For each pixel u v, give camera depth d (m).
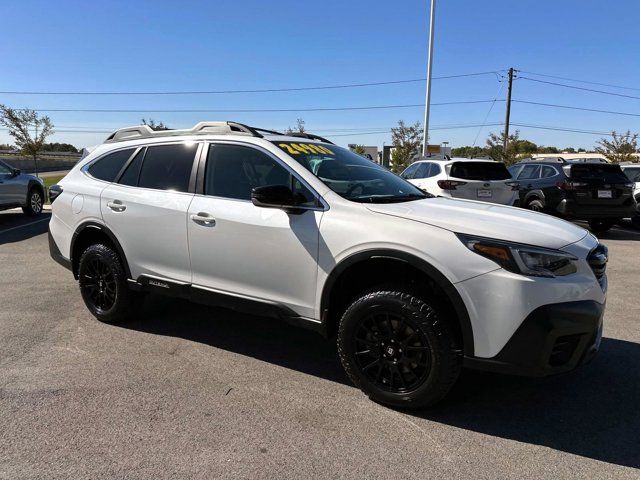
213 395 3.45
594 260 3.12
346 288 3.54
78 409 3.22
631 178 12.84
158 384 3.60
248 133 4.04
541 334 2.84
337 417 3.19
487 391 3.58
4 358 3.99
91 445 2.83
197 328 4.78
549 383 3.72
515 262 2.88
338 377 3.78
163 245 4.24
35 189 13.48
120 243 4.54
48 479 2.53
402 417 3.20
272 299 3.70
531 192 11.38
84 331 4.63
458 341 3.09
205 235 3.95
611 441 2.97
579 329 2.91
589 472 2.66
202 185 4.11
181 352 4.20
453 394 3.53
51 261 7.70
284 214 3.60
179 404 3.31
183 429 3.01
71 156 86.88
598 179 10.67
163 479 2.55
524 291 2.85
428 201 3.80
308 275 3.49
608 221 11.48
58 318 4.98
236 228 3.78
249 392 3.51
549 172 11.24
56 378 3.66
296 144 4.07
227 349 4.28
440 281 3.01
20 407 3.23
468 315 2.96
